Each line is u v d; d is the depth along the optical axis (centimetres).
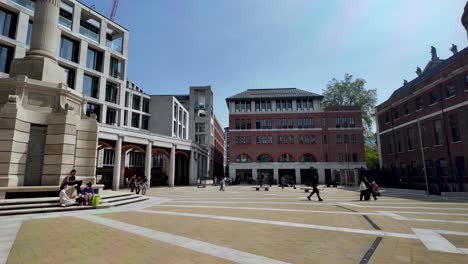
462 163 2661
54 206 1184
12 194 1169
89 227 834
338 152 5203
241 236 729
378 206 1458
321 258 542
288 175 5116
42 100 1405
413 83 3862
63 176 1346
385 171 3284
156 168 5512
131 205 1459
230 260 523
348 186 4012
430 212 1214
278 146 5312
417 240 694
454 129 2783
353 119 5309
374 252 586
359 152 5175
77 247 608
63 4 3428
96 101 3672
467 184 2184
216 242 662
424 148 3183
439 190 2209
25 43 2953
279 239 697
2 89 1353
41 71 1452
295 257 547
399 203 1620
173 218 1031
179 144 3969
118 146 3017
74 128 1414
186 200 1811
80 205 1258
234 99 5534
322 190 3114
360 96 5597
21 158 1263
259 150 5322
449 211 1247
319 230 814
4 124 1220
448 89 2858
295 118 5400
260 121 5453
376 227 865
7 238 682
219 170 8912
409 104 3494
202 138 6856
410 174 3372
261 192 2744
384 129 4116
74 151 1452
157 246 622
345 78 5809
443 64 3266
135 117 5331
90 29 3931
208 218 1036
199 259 528
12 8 2884
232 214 1145
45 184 1328
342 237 724
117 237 707
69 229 801
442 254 574
